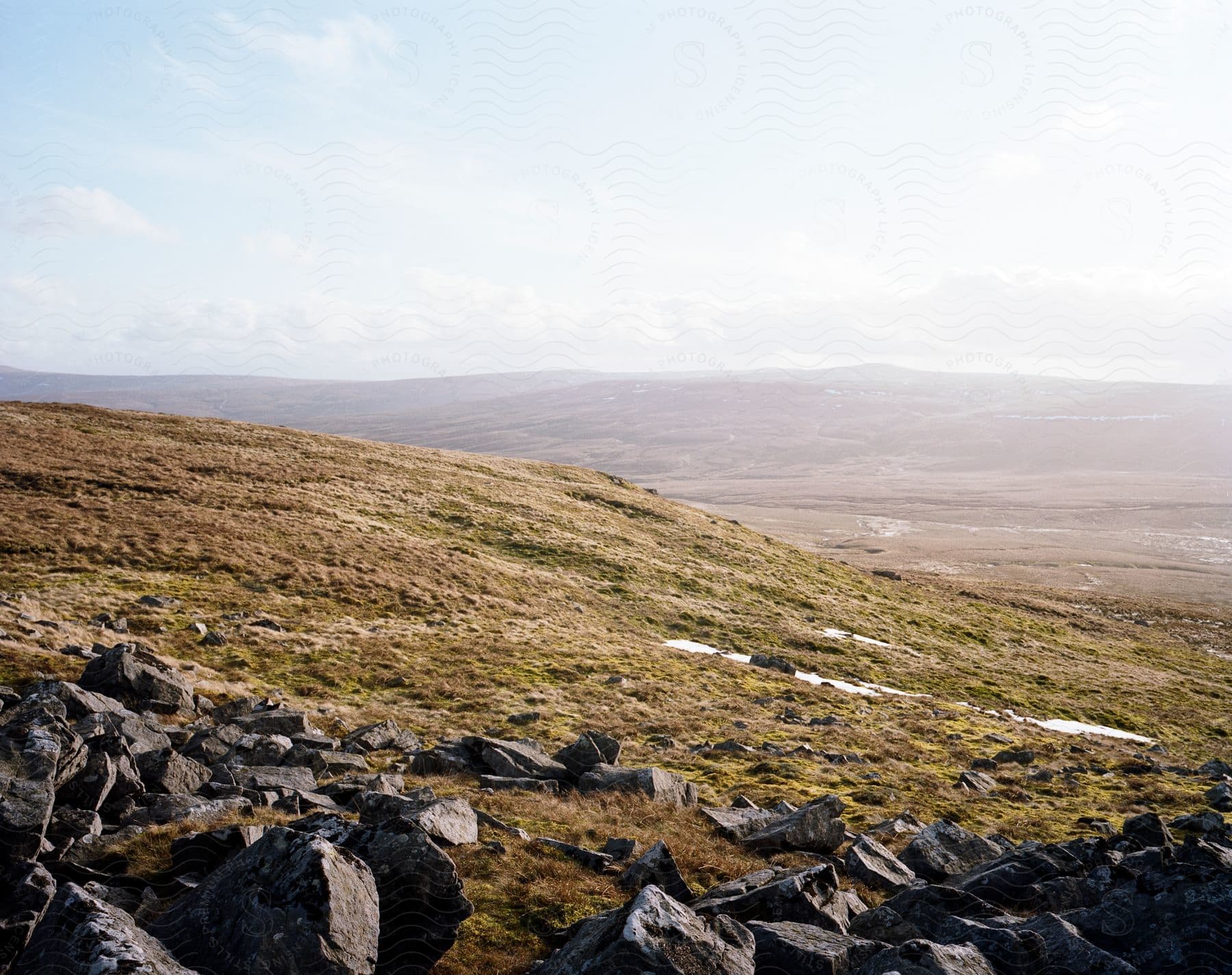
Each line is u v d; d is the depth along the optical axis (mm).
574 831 15188
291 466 72000
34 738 10875
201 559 43656
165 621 34000
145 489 54812
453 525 66125
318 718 26000
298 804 14031
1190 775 31672
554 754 24328
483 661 37281
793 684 42938
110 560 40812
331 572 46500
